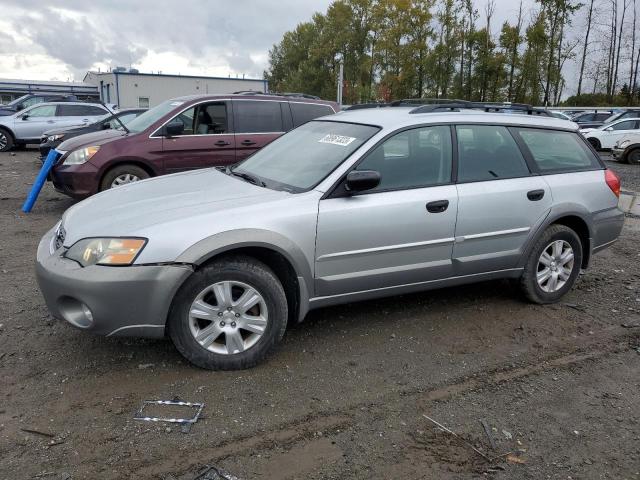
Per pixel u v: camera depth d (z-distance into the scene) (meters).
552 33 36.44
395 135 4.11
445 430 3.07
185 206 3.63
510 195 4.45
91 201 4.09
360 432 3.02
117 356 3.72
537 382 3.62
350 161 3.91
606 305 5.00
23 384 3.36
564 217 4.80
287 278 3.76
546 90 37.72
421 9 36.47
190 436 2.92
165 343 3.91
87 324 3.33
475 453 2.89
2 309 4.45
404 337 4.18
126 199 3.94
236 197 3.76
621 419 3.24
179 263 3.31
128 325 3.31
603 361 3.94
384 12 39.69
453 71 37.25
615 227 5.16
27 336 3.98
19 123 17.95
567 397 3.46
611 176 5.11
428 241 4.12
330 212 3.73
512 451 2.92
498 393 3.47
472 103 4.82
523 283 4.77
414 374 3.66
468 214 4.26
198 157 8.16
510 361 3.89
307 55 67.75
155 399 3.24
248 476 2.65
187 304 3.40
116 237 3.31
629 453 2.94
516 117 4.77
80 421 3.01
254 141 8.44
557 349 4.10
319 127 4.72
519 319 4.59
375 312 4.62
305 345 3.99
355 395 3.38
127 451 2.79
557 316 4.69
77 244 3.39
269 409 3.19
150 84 42.56
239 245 3.42
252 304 3.56
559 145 4.95
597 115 27.45
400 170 4.09
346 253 3.83
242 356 3.57
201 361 3.51
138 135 7.88
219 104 8.32
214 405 3.20
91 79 53.53
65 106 18.64
